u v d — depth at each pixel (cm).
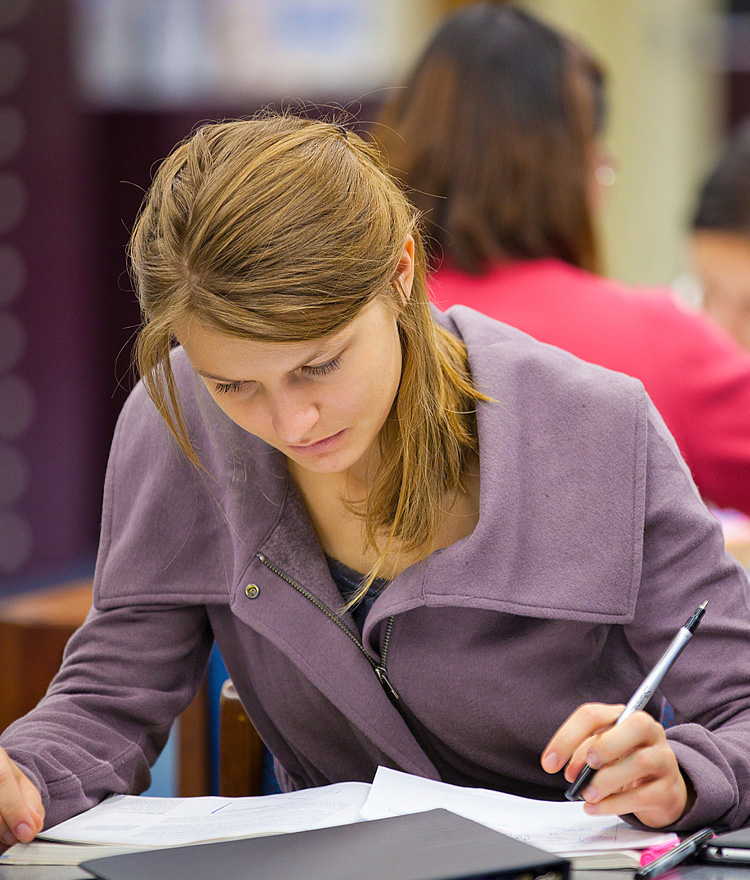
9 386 1180
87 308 1184
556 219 373
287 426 212
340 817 220
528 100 366
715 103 1118
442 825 205
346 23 1061
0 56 1153
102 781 246
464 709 251
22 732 249
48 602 465
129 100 1137
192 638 277
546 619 246
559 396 251
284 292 198
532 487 245
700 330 382
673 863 199
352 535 260
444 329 265
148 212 216
